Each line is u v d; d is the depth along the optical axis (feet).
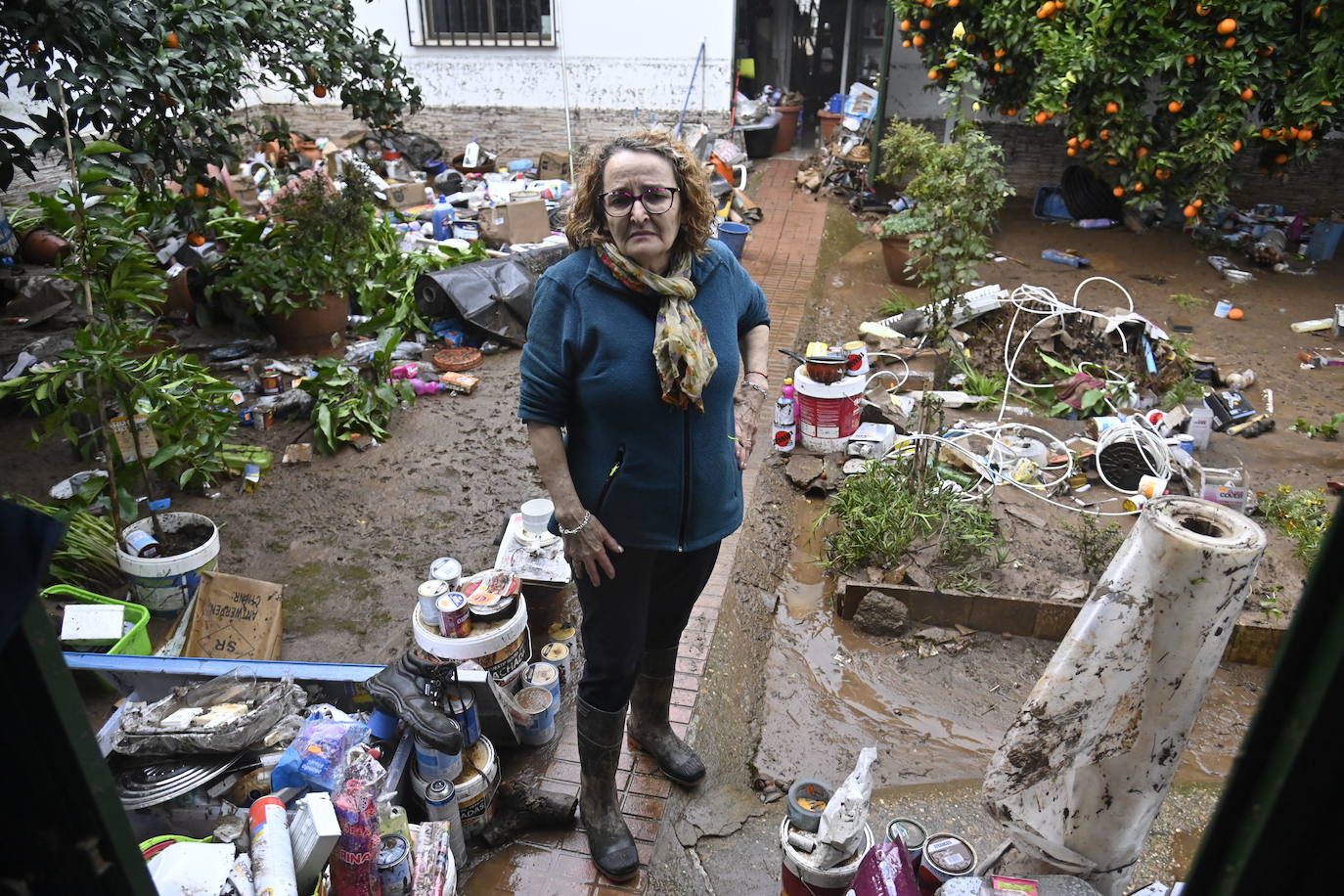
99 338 12.82
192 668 9.48
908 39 29.96
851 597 14.07
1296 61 25.84
